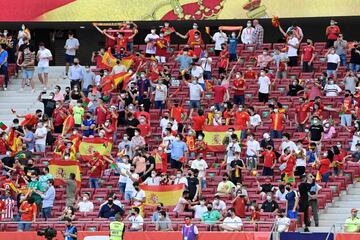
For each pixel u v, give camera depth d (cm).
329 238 11631
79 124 14262
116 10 16688
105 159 13412
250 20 16512
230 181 13050
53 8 16688
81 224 12244
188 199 12706
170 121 14162
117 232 11619
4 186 12850
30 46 15888
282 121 14100
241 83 14825
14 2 16688
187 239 11806
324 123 14125
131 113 14150
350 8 16400
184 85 15288
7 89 15788
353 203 13200
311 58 15638
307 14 16450
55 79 16162
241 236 11831
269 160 13375
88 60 17550
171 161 13588
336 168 13462
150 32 17438
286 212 12406
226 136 13800
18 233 12175
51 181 12812
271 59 15662
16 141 13938
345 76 15275
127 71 15238
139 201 12712
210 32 17262
